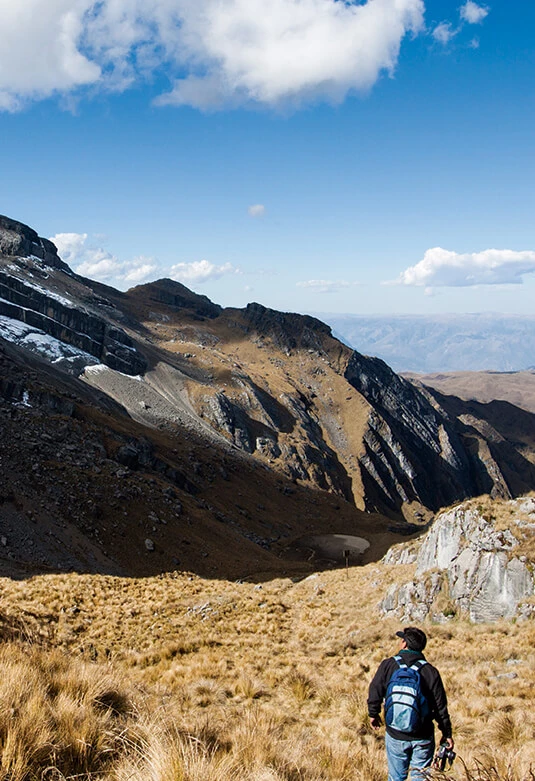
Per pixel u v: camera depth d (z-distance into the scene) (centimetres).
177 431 14675
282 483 14862
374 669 1822
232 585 4359
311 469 17475
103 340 17888
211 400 17550
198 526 7719
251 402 19562
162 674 1716
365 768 747
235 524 9662
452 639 2114
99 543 5962
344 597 3316
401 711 535
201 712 1131
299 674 1623
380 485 19938
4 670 708
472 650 1800
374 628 2467
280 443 17975
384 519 13888
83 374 15175
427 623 2428
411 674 557
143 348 19662
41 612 2675
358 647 2261
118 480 7538
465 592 2419
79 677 796
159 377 18125
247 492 12619
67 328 16825
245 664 1859
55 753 534
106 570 5400
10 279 16875
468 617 2328
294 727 1105
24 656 834
